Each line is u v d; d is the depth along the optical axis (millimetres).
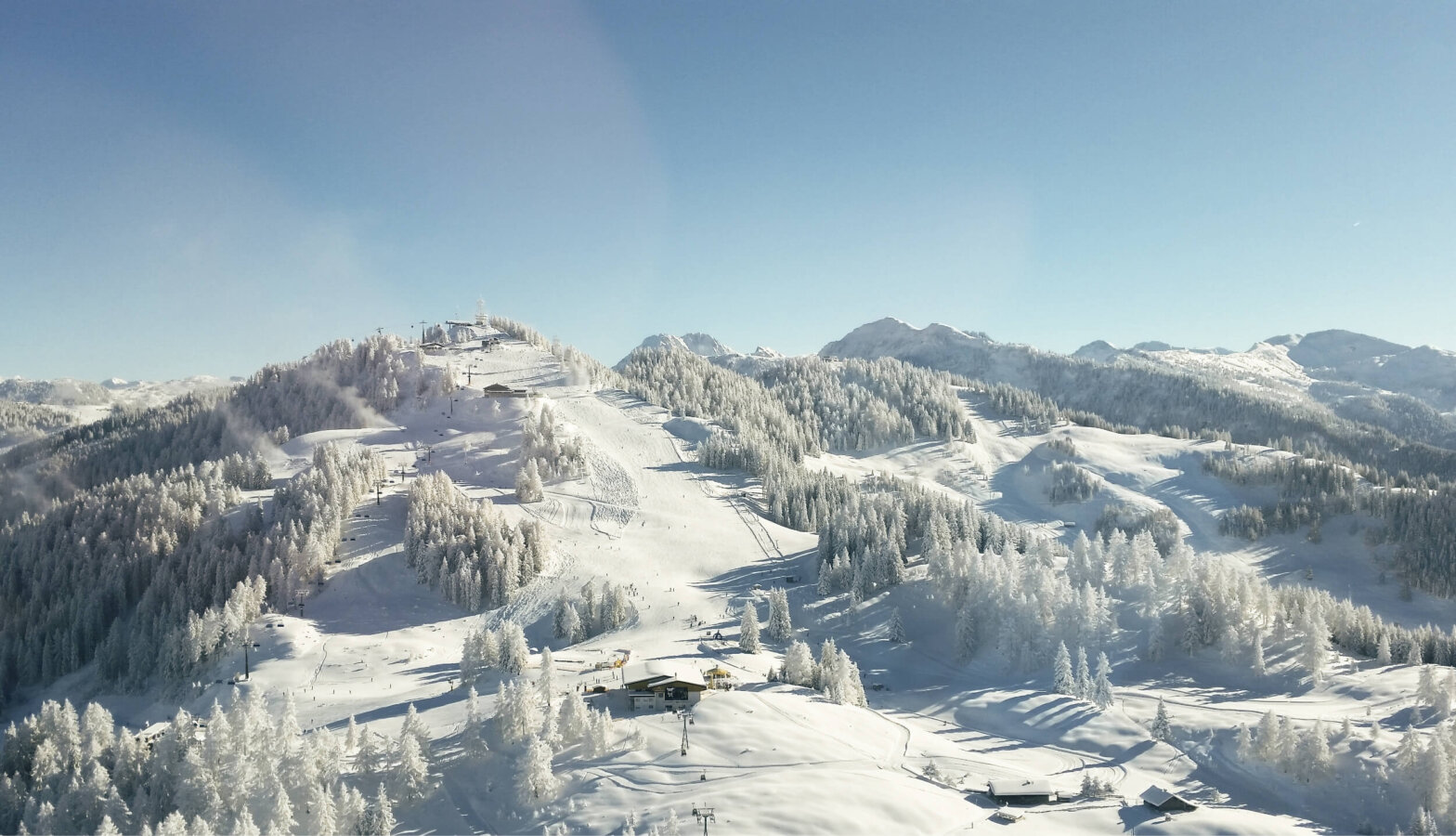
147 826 84375
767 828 84688
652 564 197500
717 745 102688
